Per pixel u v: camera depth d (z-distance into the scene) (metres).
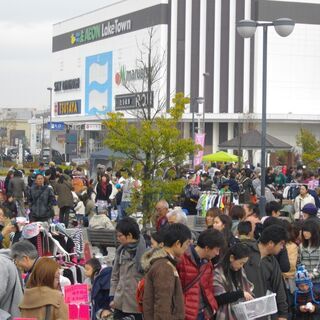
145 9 101.25
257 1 95.19
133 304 10.64
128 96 102.75
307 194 24.22
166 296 8.48
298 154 73.88
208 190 34.66
